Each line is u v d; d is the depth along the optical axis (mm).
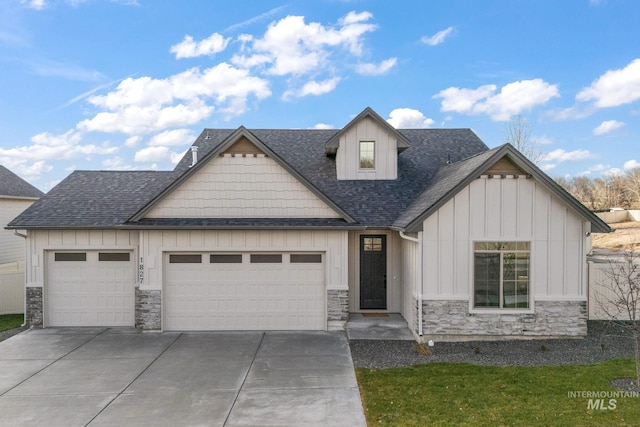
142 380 8477
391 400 7340
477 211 10984
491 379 8258
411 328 11938
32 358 9914
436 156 17062
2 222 22531
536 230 10992
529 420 6539
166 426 6543
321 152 17531
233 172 12539
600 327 12180
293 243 12359
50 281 12875
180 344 10961
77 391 7957
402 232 12047
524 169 10820
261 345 10844
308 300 12484
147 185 14922
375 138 15570
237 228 11945
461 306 11047
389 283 13719
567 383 8000
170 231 12188
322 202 12633
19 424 6668
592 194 79000
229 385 8172
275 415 6871
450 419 6602
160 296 12148
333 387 8031
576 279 11047
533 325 11008
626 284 11508
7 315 14977
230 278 12414
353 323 12547
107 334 11992
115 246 12766
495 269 11055
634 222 56125
